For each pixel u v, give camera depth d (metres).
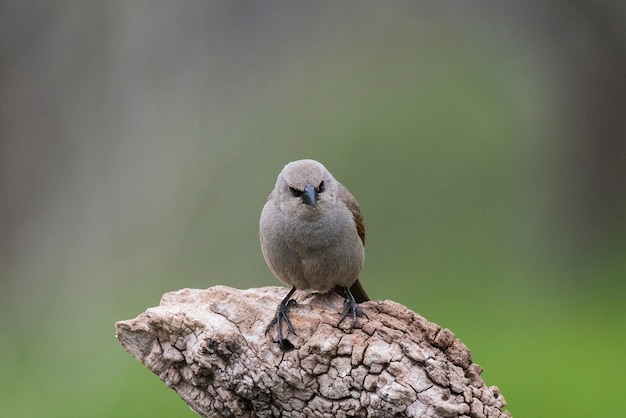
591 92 19.14
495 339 15.24
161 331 7.35
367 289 18.02
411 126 19.75
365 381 7.10
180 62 15.27
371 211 19.20
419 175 19.70
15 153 14.91
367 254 18.89
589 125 19.34
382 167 19.52
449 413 6.95
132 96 15.05
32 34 14.55
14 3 14.44
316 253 8.74
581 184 19.47
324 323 7.28
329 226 8.69
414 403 6.98
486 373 13.92
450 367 7.11
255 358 7.25
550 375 13.69
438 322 16.16
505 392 13.25
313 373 7.18
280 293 8.30
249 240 16.83
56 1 14.48
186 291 7.65
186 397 7.48
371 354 7.07
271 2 16.14
